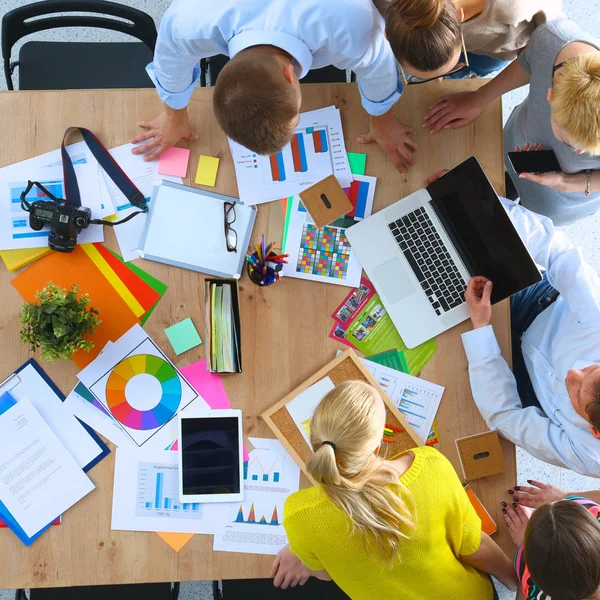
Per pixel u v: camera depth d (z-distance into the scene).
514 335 1.85
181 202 1.65
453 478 1.35
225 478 1.59
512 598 2.21
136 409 1.60
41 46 1.96
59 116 1.65
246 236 1.65
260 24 1.25
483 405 1.61
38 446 1.58
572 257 1.68
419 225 1.65
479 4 1.51
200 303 1.64
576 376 1.47
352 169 1.69
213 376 1.62
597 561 1.24
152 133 1.64
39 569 1.55
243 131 1.20
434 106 1.69
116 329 1.62
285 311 1.64
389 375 1.64
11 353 1.60
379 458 1.30
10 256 1.62
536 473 2.35
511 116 1.94
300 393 1.61
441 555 1.37
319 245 1.66
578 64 1.39
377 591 1.38
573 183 1.72
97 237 1.63
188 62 1.42
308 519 1.32
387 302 1.65
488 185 1.56
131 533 1.57
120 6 1.79
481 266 1.61
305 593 1.81
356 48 1.34
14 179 1.64
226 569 1.57
